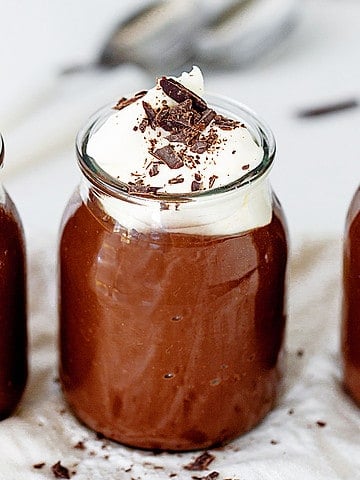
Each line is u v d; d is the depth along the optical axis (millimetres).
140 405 427
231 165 396
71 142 632
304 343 487
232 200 394
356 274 429
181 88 415
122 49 676
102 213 407
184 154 398
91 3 721
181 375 419
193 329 409
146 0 720
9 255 421
